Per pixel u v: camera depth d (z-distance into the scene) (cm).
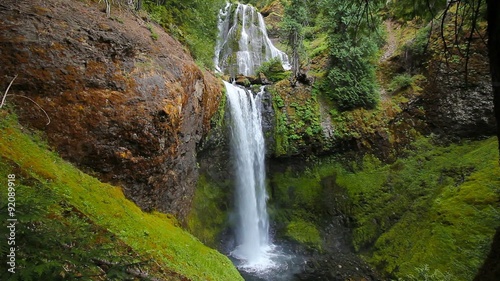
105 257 276
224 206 1317
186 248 683
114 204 625
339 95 1579
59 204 473
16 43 649
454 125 1440
